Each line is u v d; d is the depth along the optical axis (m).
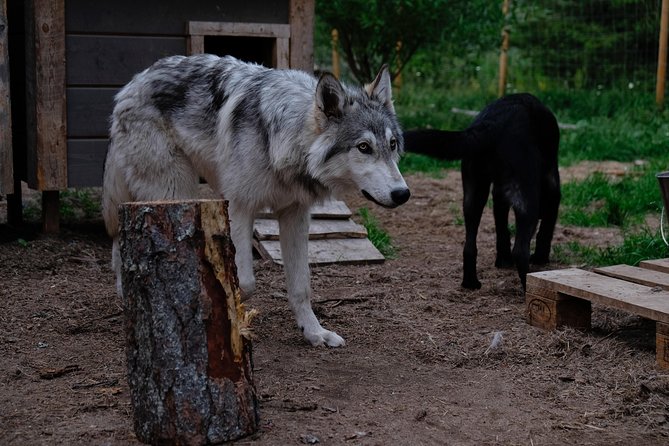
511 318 4.93
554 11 16.02
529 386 3.81
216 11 6.84
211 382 3.00
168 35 6.75
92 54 6.54
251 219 4.42
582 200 8.60
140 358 3.01
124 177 4.86
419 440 3.15
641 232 7.14
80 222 7.36
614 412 3.47
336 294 5.50
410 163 10.87
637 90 14.52
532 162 5.29
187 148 4.66
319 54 15.81
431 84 16.78
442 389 3.76
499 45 12.79
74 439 3.09
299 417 3.34
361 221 7.92
